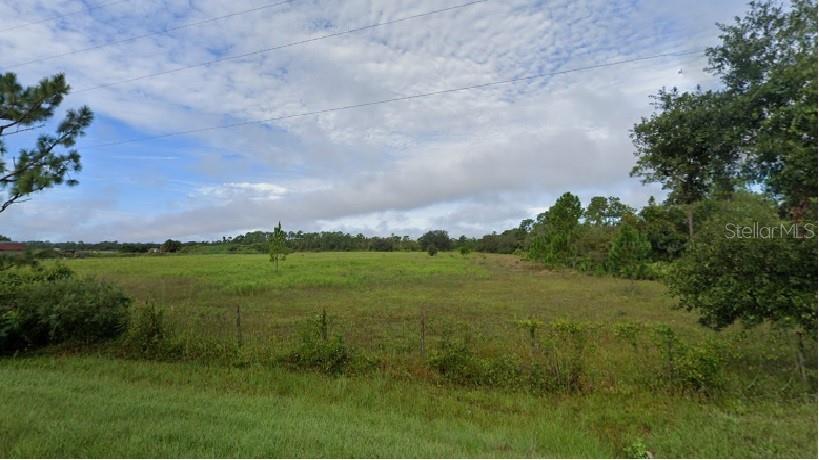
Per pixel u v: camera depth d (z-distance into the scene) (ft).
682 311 45.70
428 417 18.24
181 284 77.71
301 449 13.73
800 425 15.24
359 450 13.75
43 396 18.65
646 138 22.59
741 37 19.16
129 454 13.03
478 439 15.43
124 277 91.35
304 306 50.96
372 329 35.73
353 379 23.07
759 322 19.85
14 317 28.96
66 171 29.22
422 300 56.08
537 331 26.02
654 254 92.07
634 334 22.36
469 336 30.66
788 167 17.07
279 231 119.34
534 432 16.35
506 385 21.47
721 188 20.76
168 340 27.99
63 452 13.08
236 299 58.54
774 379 19.88
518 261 169.58
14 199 27.20
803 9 17.54
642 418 17.35
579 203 102.53
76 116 29.43
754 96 18.10
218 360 26.17
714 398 18.75
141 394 19.61
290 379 22.90
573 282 84.84
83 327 30.71
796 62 17.20
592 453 14.58
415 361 24.85
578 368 21.26
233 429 15.24
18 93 27.96
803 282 18.51
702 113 19.86
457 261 160.56
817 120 15.97
